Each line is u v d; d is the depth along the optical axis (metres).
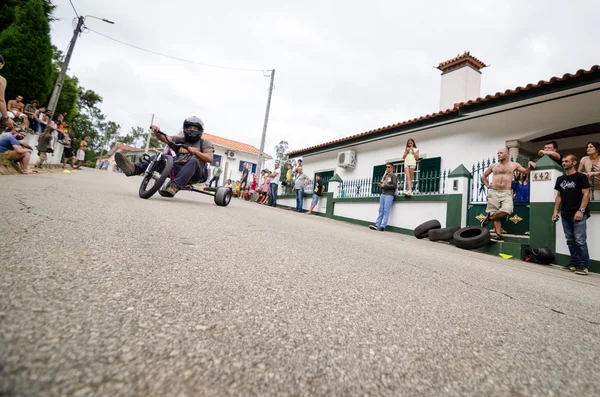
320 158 13.85
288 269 1.73
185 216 3.06
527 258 5.07
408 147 7.99
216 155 25.73
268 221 4.10
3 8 12.69
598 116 6.14
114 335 0.77
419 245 4.82
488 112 7.29
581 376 0.93
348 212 9.78
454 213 6.62
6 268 1.07
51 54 13.24
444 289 1.84
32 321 0.76
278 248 2.28
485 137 7.78
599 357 1.11
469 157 8.04
